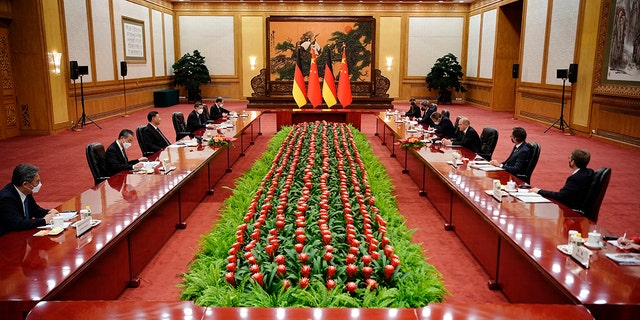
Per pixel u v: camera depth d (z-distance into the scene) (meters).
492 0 17.77
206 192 6.92
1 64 11.16
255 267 3.12
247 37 20.62
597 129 11.61
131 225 3.81
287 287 3.04
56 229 3.58
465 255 4.81
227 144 7.15
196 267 3.92
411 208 6.35
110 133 12.09
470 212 4.83
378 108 17.56
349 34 18.75
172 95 19.12
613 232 5.53
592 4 11.71
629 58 10.40
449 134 8.40
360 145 9.23
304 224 3.89
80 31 13.07
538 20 14.49
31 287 2.76
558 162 9.02
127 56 16.05
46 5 11.55
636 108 10.20
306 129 9.75
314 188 5.27
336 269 3.22
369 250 3.43
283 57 18.98
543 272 3.03
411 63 20.80
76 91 12.90
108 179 5.18
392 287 3.24
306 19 18.61
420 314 2.36
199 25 20.64
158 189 4.78
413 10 20.38
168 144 7.68
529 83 15.02
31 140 11.03
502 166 5.86
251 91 20.98
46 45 11.58
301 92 11.54
